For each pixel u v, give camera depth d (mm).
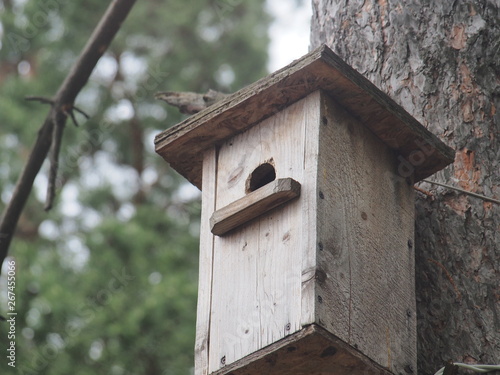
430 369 6938
